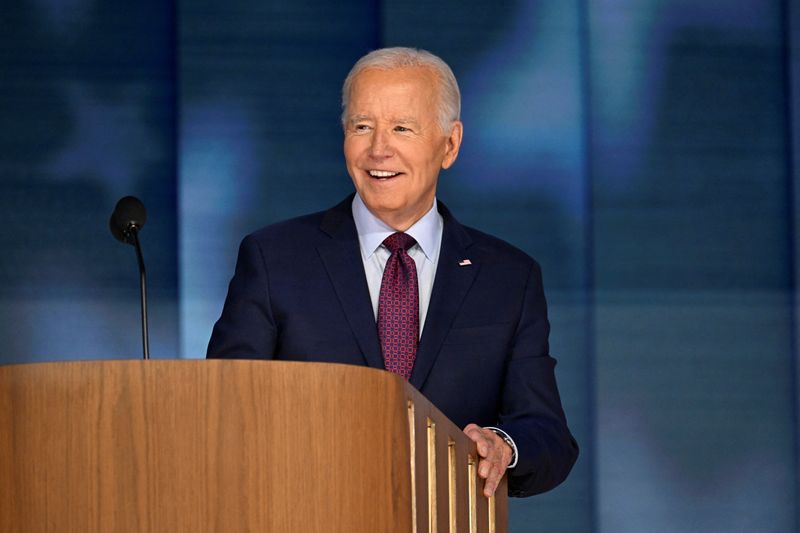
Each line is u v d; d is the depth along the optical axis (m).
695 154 17.22
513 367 9.51
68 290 16.66
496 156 17.11
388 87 9.39
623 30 17.28
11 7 17.09
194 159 17.00
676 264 17.08
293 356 9.26
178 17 17.19
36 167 16.86
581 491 16.73
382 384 6.21
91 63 17.08
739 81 17.31
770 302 17.08
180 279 16.78
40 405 5.87
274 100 17.14
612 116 17.20
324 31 17.27
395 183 9.38
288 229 9.77
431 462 7.03
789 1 17.34
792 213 17.17
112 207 16.86
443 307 9.45
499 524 8.37
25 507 5.85
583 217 17.11
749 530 16.78
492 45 17.23
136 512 5.79
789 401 16.95
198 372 5.86
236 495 5.84
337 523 5.97
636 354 16.95
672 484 16.80
